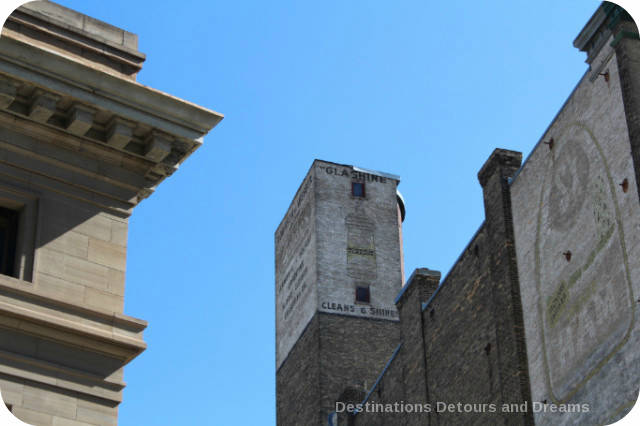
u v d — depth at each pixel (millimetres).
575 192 49406
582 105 49656
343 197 97625
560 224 50250
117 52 35156
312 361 90750
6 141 32875
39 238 32312
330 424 86125
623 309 44812
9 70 32188
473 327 56469
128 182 34406
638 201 44562
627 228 45156
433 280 64062
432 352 61031
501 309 53531
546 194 51688
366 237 96375
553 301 49875
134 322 32344
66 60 32938
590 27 49031
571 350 48062
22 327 30641
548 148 52125
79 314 31719
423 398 60875
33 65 32562
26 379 30078
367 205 97938
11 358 30125
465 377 56531
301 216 100188
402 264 96375
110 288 32781
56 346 31031
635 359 43500
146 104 34094
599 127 48000
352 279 94000
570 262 49062
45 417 29875
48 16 34219
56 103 33125
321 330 90938
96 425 30578
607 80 47812
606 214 46812
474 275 57094
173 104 34406
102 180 34094
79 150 33906
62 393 30484
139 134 34438
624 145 45969
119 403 31281
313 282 93812
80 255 32719
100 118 33875
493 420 52875
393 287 94750
